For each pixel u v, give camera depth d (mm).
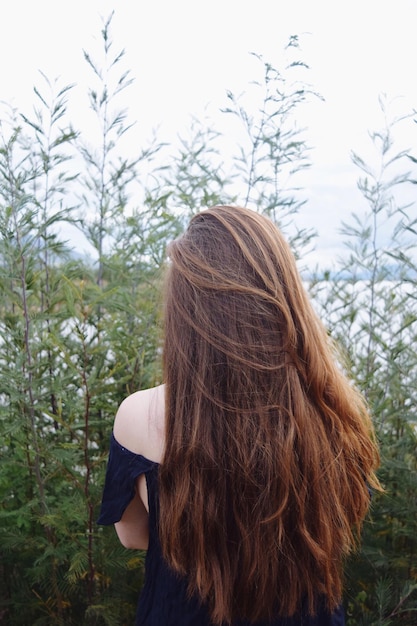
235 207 1166
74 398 1855
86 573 1910
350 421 1104
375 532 2113
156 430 1080
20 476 2035
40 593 2213
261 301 1034
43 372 2033
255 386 1000
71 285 1663
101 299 1860
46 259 2213
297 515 1005
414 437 1945
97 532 1939
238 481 986
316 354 1047
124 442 1114
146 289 2234
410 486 1986
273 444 982
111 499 1133
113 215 2350
